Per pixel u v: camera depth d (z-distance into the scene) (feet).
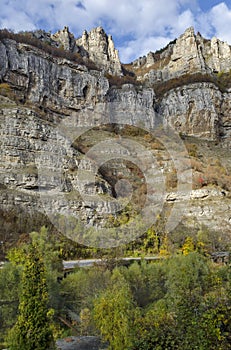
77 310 61.57
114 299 43.88
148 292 66.80
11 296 53.98
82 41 381.40
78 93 245.65
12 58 217.77
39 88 224.12
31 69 223.92
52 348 36.68
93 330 54.54
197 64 329.72
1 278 55.77
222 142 265.34
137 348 29.12
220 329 25.11
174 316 30.19
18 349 34.88
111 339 40.70
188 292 29.89
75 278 67.26
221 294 27.78
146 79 362.94
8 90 195.72
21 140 142.10
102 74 280.51
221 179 168.55
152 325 30.25
